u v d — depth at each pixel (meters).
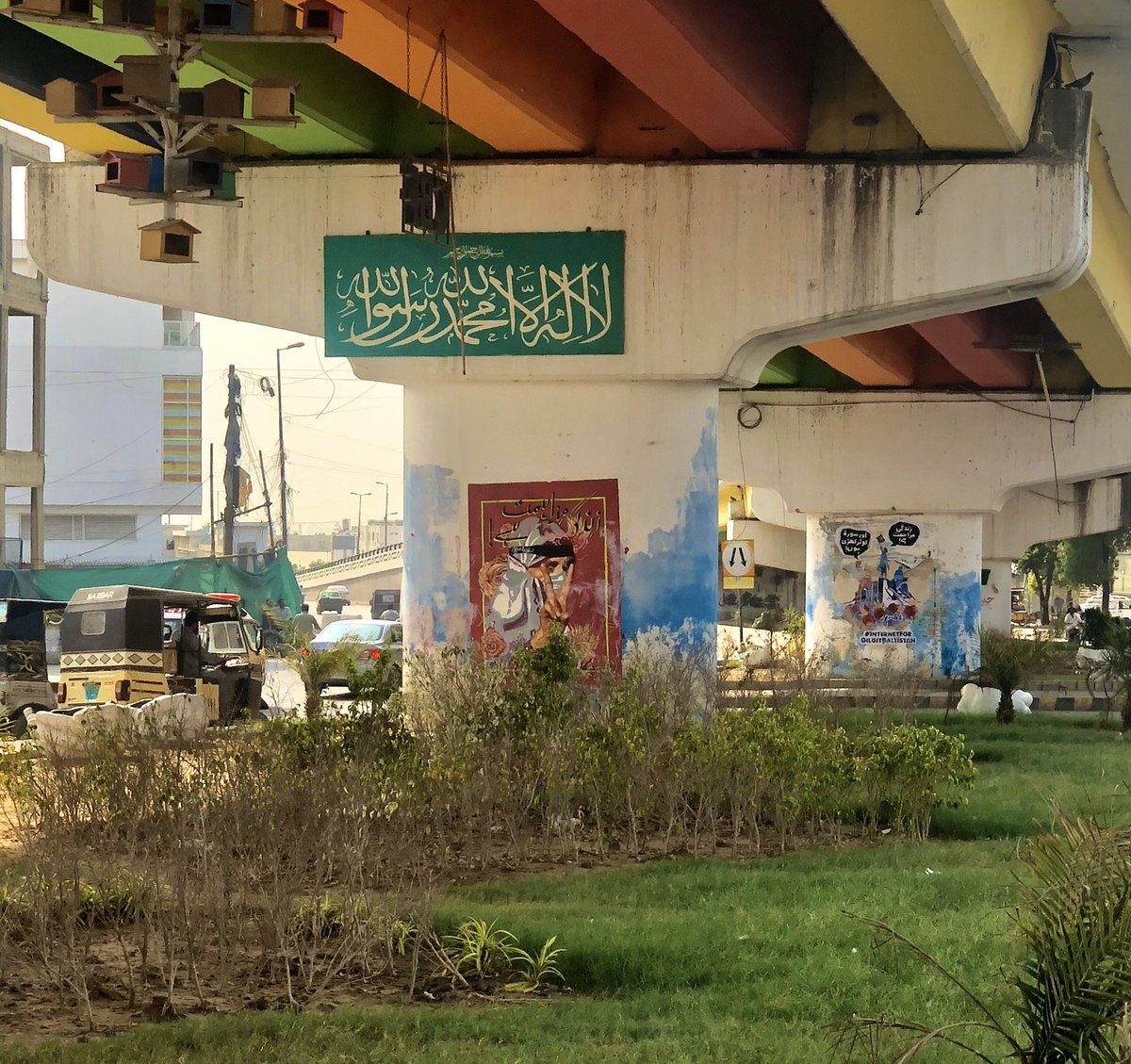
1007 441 29.19
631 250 16.00
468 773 10.93
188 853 8.12
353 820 9.14
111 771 9.53
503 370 16.22
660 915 8.82
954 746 12.26
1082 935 4.95
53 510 65.69
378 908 8.16
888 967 7.55
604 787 11.58
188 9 10.80
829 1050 6.14
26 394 65.62
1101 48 14.84
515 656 15.38
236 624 22.77
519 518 16.45
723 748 11.55
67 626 20.45
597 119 16.25
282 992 7.33
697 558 16.41
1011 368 28.05
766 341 16.31
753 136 15.23
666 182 15.94
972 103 12.87
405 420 16.91
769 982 7.29
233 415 49.62
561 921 8.55
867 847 11.64
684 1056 6.12
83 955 7.73
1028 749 17.75
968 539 29.45
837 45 15.75
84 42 13.48
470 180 16.19
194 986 7.37
